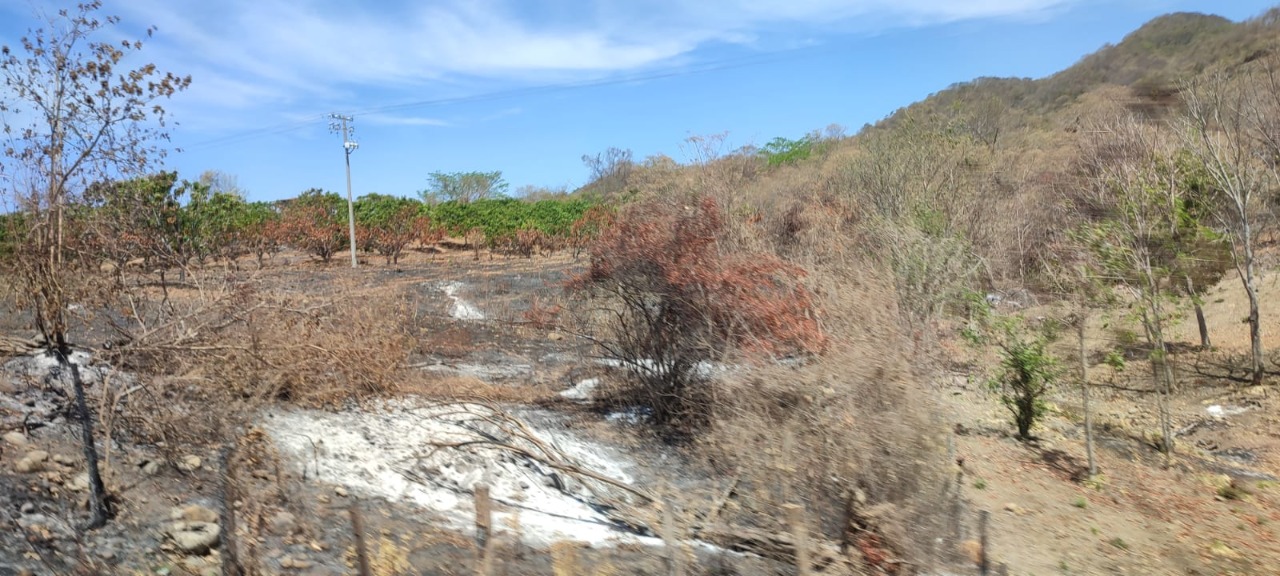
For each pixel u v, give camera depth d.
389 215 35.28
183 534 5.00
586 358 10.66
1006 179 22.39
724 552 5.64
